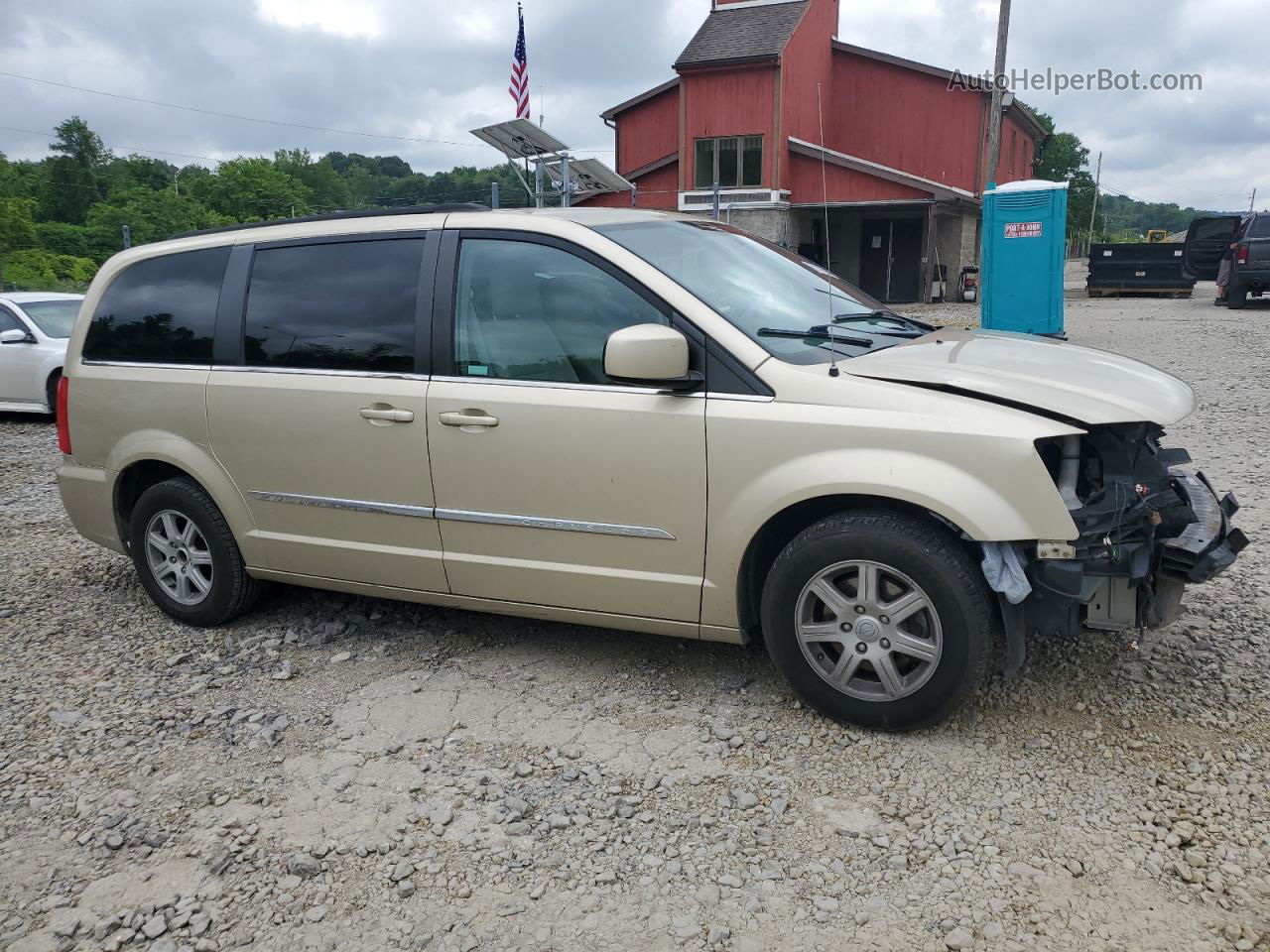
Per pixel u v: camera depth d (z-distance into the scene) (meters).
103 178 96.00
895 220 28.92
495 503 3.95
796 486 3.38
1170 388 3.65
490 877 2.87
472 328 3.99
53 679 4.35
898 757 3.38
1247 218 22.23
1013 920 2.59
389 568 4.29
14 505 7.74
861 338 3.92
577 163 16.70
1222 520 3.54
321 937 2.65
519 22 20.27
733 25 27.25
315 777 3.43
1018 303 13.76
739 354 3.52
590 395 3.73
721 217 27.00
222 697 4.09
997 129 18.94
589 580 3.84
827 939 2.56
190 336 4.69
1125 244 26.78
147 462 4.92
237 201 90.44
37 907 2.82
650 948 2.56
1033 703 3.70
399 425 4.08
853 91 29.11
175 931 2.70
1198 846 2.85
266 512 4.55
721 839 2.99
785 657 3.60
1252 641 4.16
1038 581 3.21
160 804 3.31
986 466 3.16
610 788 3.28
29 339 11.80
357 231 4.32
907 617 3.37
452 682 4.14
